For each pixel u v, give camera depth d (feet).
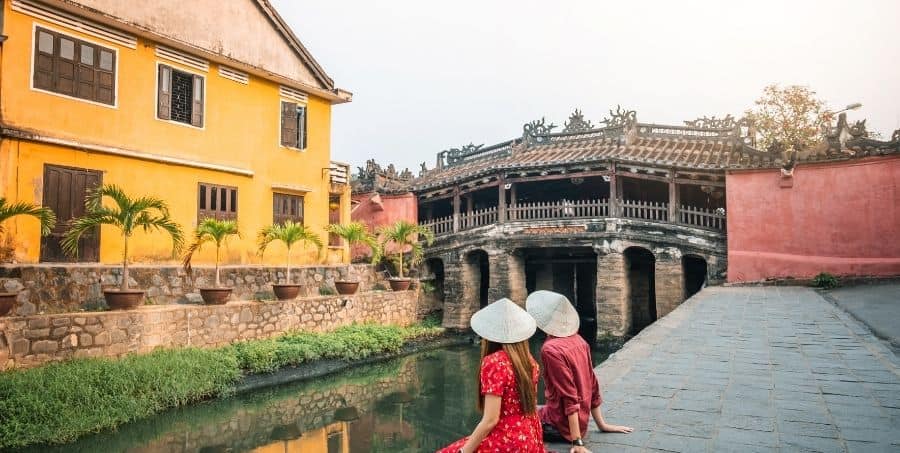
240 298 52.85
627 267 66.08
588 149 71.61
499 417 10.66
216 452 30.04
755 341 29.60
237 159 54.95
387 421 37.11
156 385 34.63
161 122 48.52
